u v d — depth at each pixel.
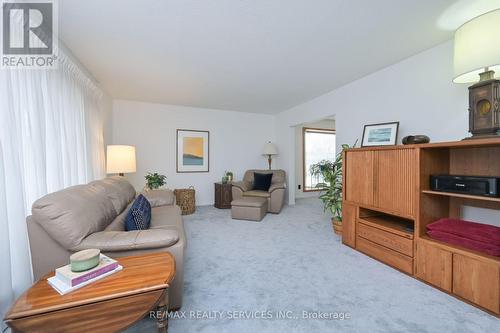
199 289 1.84
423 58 2.49
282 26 2.01
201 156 5.24
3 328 1.28
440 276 1.81
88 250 1.17
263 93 4.04
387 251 2.25
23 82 1.61
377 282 1.95
